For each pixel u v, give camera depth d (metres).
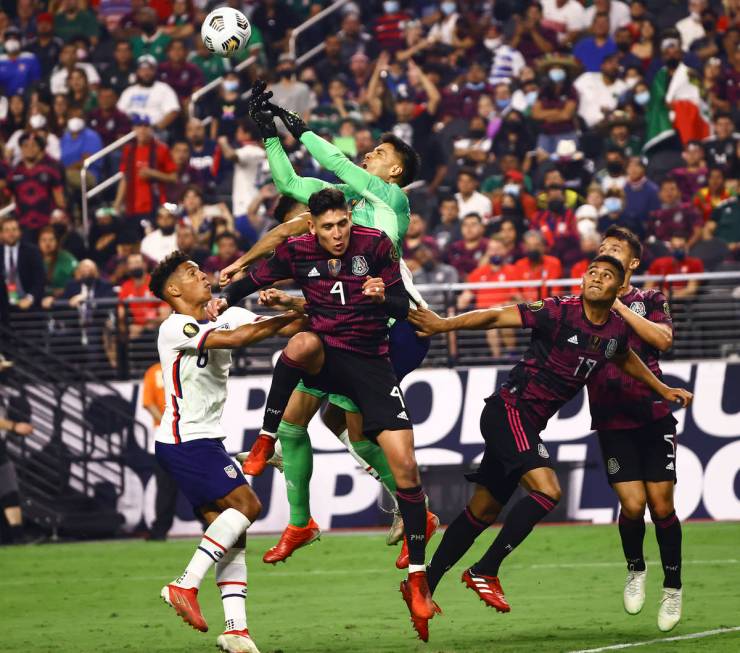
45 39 70.44
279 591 34.34
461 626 26.98
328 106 62.41
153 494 50.25
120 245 55.84
